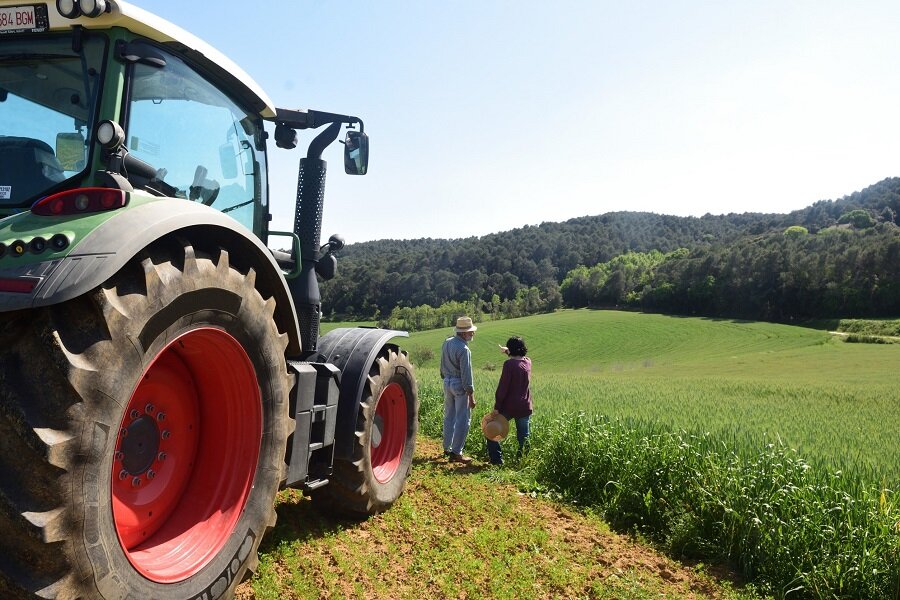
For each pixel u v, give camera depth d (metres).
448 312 104.50
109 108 2.68
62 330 2.00
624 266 126.06
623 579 4.46
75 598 1.98
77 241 2.12
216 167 3.49
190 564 2.59
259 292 3.18
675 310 105.94
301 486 3.96
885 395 23.52
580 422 7.54
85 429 1.97
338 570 3.86
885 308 83.94
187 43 3.03
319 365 4.12
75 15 2.56
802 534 4.80
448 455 8.34
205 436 2.93
